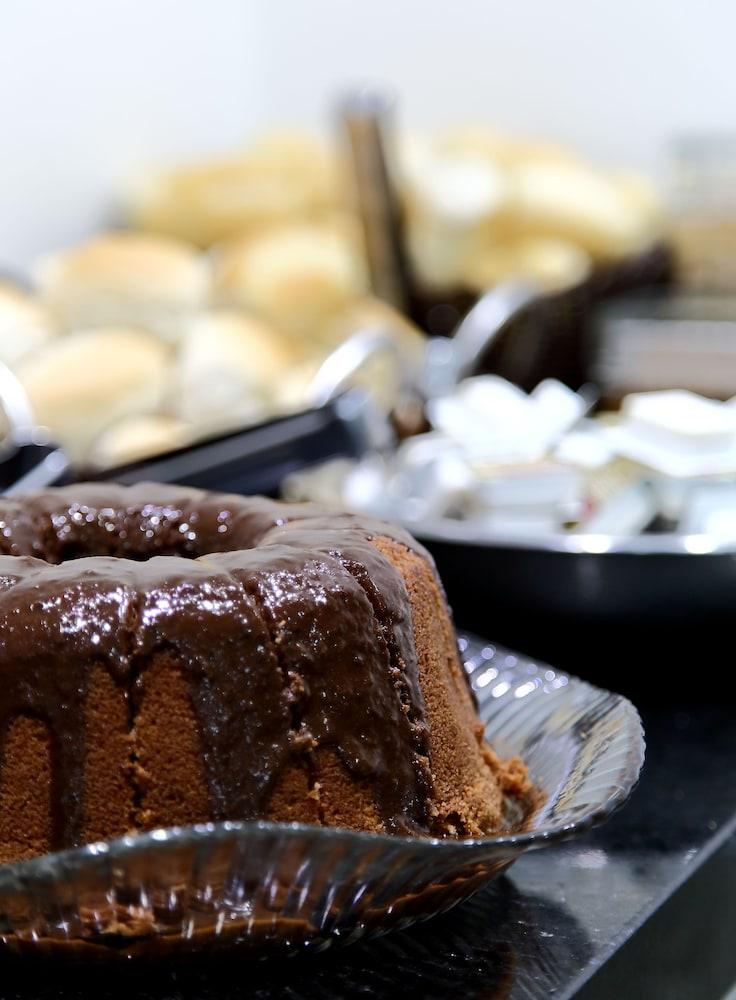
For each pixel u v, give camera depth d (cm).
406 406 133
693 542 108
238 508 87
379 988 69
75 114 166
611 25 173
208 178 165
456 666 85
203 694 68
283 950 66
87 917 61
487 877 71
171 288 148
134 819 68
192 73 176
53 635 67
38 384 141
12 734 67
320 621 70
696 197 155
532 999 69
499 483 116
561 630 112
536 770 84
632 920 77
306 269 152
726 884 90
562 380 152
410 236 158
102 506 87
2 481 113
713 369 137
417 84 181
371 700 71
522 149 164
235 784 68
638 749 76
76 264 148
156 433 139
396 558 80
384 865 61
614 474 117
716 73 170
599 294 153
